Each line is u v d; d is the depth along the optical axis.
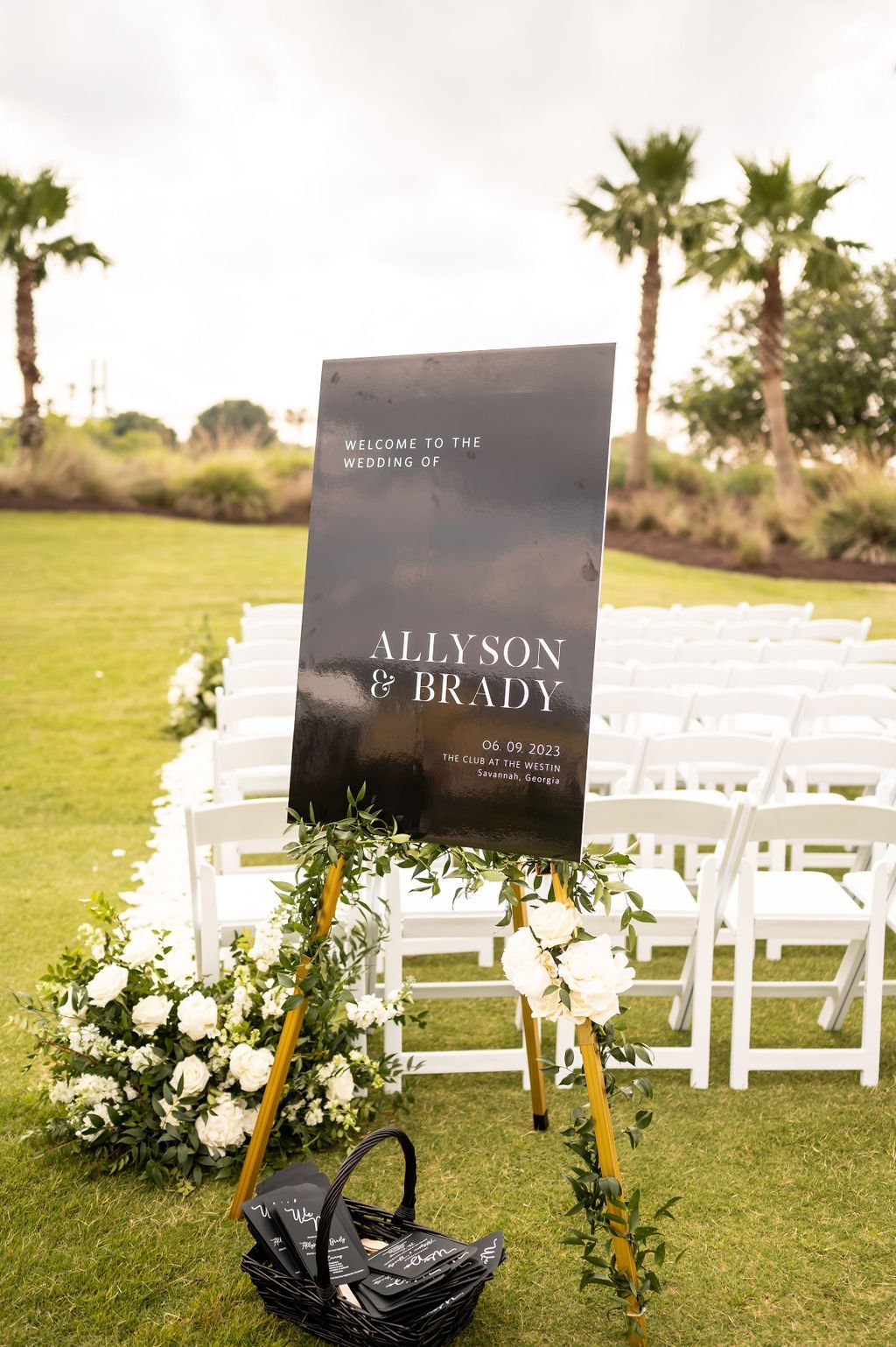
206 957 2.95
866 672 5.11
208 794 6.26
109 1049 2.71
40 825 5.75
